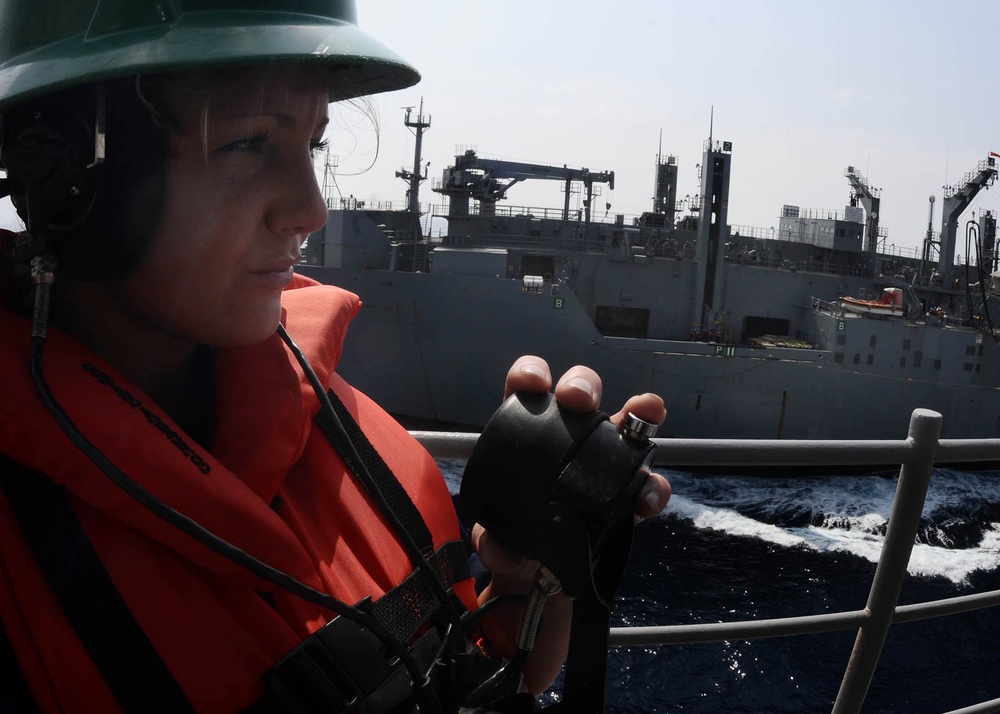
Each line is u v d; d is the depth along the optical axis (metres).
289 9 0.60
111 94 0.58
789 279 23.45
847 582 15.12
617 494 0.77
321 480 0.78
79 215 0.60
